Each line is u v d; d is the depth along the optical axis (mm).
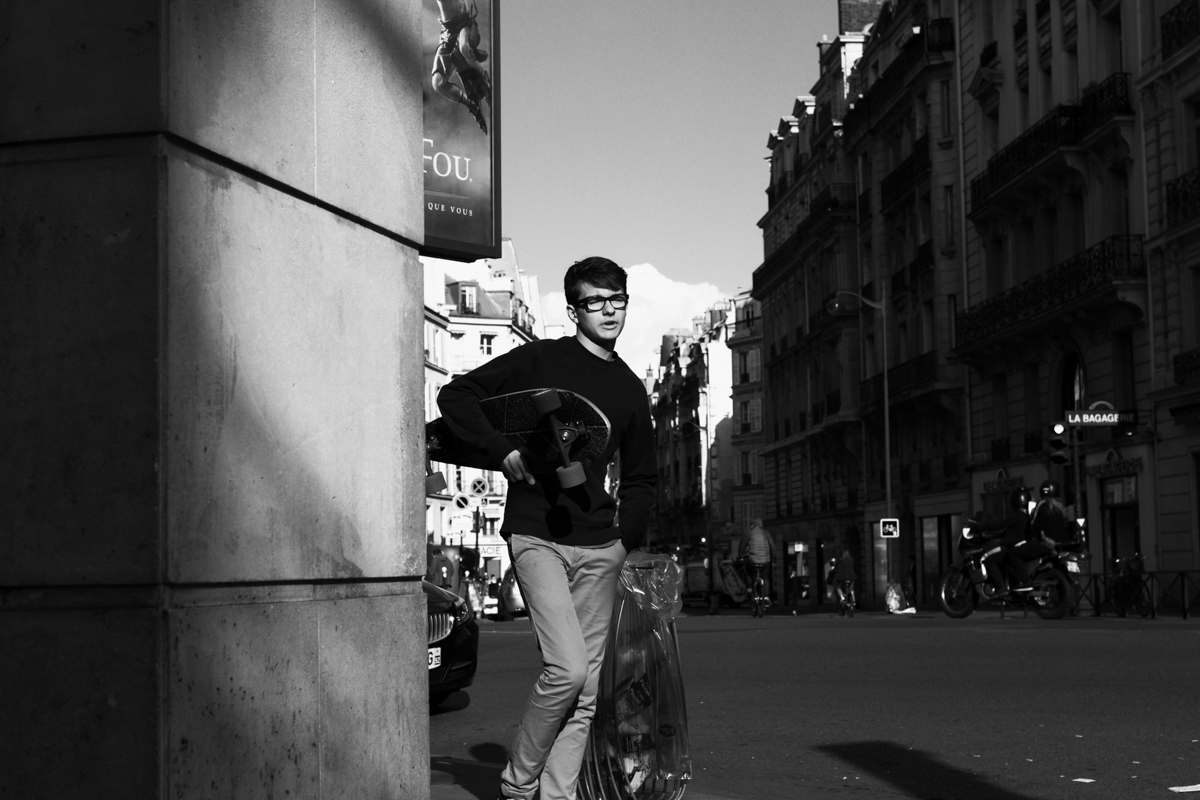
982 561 22688
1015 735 8258
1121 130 32125
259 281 3061
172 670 2674
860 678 12070
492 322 106438
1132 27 32125
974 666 12836
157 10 2766
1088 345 34625
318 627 3221
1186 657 13078
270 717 2998
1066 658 13336
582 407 4488
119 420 2711
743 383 102750
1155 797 6203
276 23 3186
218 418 2877
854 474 60031
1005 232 40688
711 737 8633
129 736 2652
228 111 2965
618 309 4664
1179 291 30141
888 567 49500
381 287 3682
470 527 82750
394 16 3820
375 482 3580
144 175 2746
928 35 46406
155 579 2682
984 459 42469
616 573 4660
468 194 10188
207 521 2820
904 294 50344
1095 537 33844
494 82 10383
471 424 4492
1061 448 27922
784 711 9852
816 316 63094
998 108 41344
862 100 55469
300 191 3254
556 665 4445
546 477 4562
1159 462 30750
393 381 3725
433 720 10352
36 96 2799
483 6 10367
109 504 2703
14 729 2699
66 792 2672
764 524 76062
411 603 3760
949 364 45438
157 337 2707
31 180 2789
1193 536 29438
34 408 2748
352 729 3359
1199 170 29031
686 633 20875
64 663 2686
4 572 2738
